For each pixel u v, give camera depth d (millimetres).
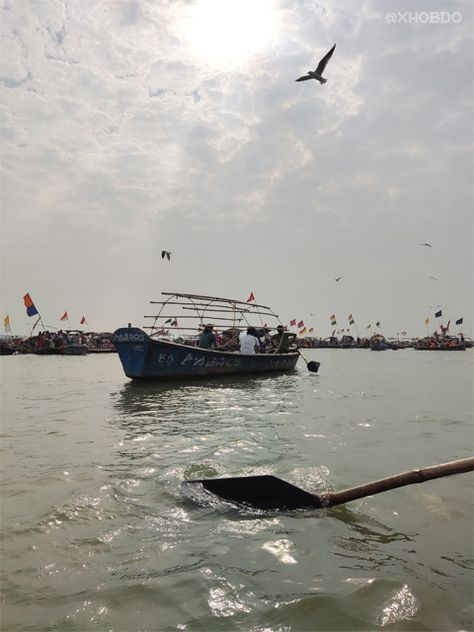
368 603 2406
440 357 45938
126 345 13406
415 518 3625
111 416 8141
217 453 5500
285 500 3838
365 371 22344
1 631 2148
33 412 8609
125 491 4109
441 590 2555
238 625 2211
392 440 6324
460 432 6918
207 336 16094
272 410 8852
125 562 2822
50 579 2617
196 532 3295
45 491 4098
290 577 2670
